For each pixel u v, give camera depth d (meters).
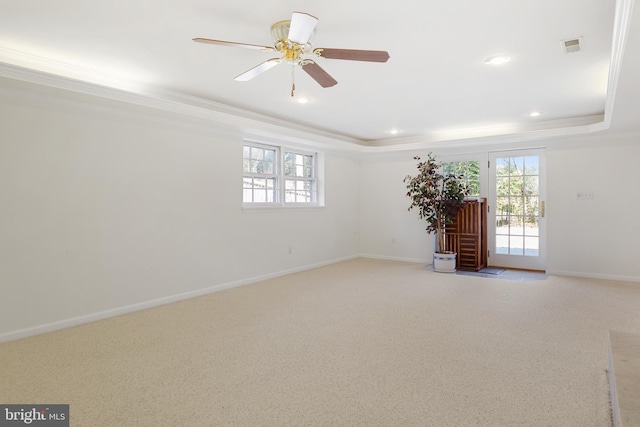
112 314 3.82
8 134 3.18
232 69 3.41
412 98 4.36
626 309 3.93
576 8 2.35
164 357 2.81
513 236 6.26
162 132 4.28
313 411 2.09
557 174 5.71
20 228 3.25
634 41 2.16
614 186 5.31
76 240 3.59
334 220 6.94
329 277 5.68
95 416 2.04
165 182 4.30
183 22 2.53
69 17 2.45
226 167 4.99
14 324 3.20
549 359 2.73
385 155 7.26
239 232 5.16
